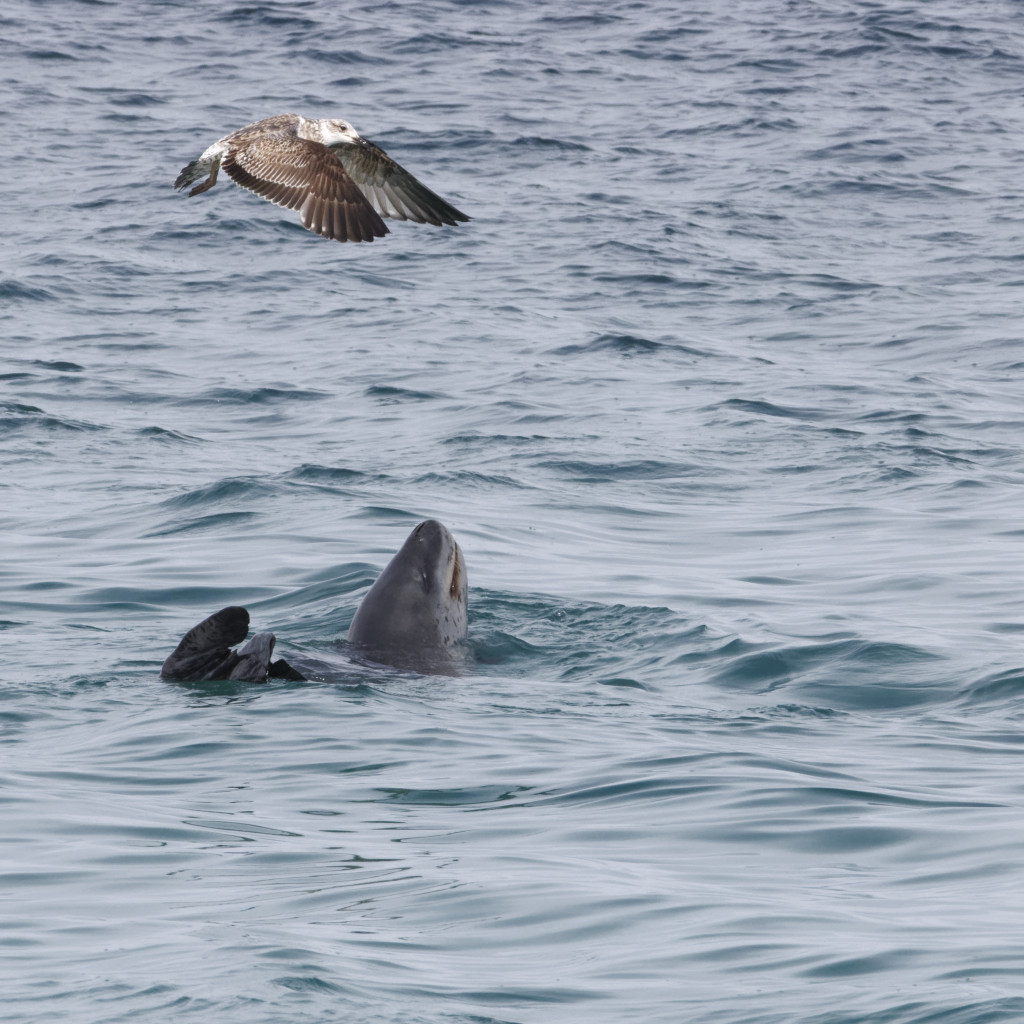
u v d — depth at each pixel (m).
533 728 12.73
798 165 58.75
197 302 42.00
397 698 13.55
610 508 23.20
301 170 8.73
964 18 80.31
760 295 43.38
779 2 82.50
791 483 24.98
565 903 8.48
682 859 9.44
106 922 8.18
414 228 50.38
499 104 64.94
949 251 48.69
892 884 8.93
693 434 28.58
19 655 15.14
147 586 18.38
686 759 11.78
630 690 14.27
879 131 63.47
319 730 12.53
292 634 16.27
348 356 36.09
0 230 48.66
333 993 6.95
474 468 25.61
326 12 77.50
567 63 71.88
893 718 13.40
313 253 47.97
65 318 39.66
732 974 7.37
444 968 7.46
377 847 9.65
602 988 7.20
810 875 9.11
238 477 24.05
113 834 9.94
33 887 8.88
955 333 38.94
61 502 23.14
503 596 17.42
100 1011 6.74
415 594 15.27
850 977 7.28
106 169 55.75
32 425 28.78
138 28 74.69
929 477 25.12
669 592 18.22
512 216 51.56
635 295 43.22
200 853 9.53
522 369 34.66
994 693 14.00
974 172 58.62
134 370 34.56
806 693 14.18
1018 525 21.83
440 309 41.44
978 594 18.05
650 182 56.12
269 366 35.06
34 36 72.50
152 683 14.11
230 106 63.56
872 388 33.12
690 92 68.44
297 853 9.51
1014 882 8.88
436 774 11.41
